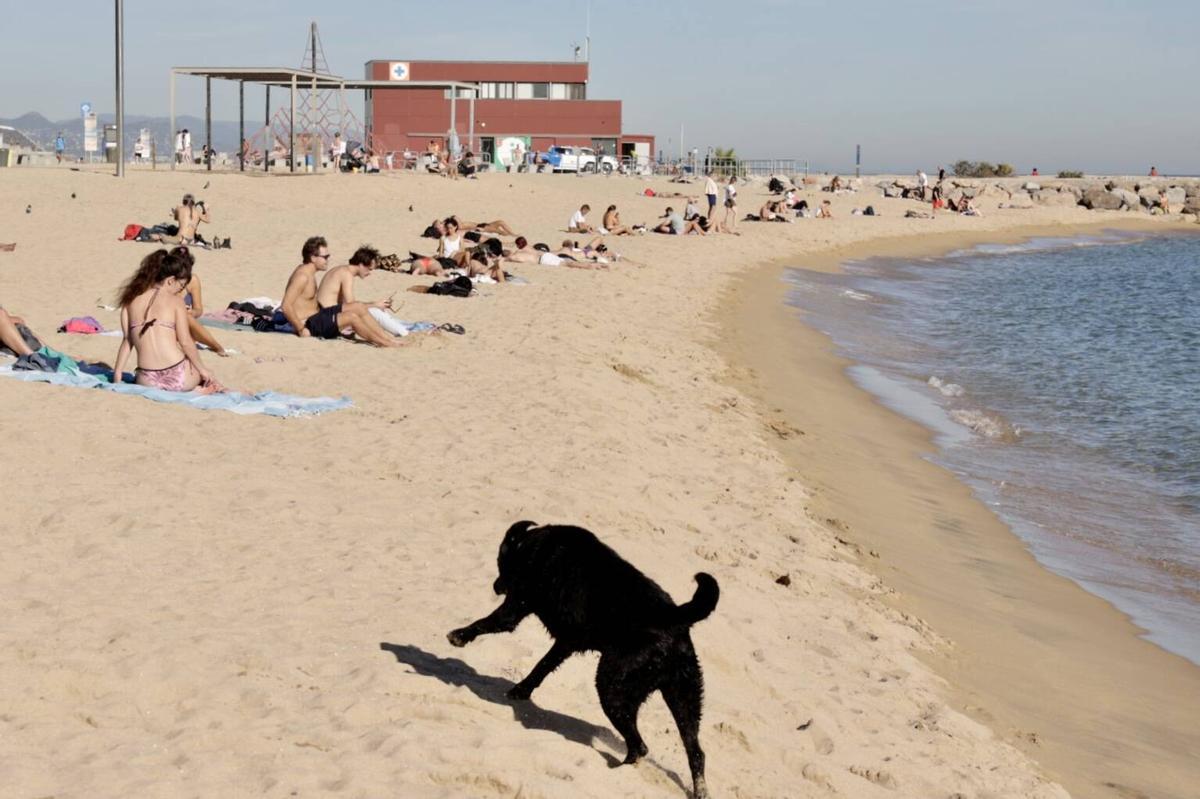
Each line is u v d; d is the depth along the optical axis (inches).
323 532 323.0
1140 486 556.7
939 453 601.0
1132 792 269.1
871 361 860.0
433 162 2028.8
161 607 258.7
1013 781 256.5
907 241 1957.4
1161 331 1069.1
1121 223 2728.8
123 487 341.4
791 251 1593.3
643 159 2962.6
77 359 516.4
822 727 260.7
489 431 458.6
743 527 405.4
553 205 1663.4
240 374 517.3
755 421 596.7
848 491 496.7
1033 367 868.0
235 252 978.7
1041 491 542.6
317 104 1849.2
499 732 215.9
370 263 644.1
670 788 216.5
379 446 418.9
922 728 276.7
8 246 885.8
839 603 353.7
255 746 199.0
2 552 284.8
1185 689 337.1
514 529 232.7
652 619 209.9
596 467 428.8
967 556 438.9
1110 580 429.1
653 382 644.1
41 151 2281.0
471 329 707.4
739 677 281.6
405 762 197.2
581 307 856.9
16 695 210.1
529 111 3026.6
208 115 1815.9
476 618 272.2
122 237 1002.1
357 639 251.6
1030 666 338.3
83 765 187.3
